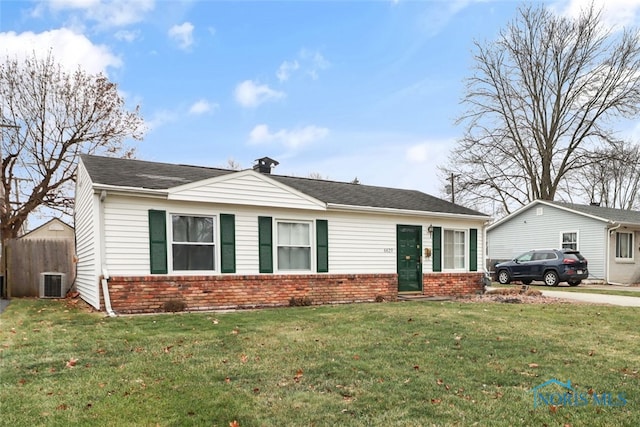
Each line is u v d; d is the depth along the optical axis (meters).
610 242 21.48
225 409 3.67
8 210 20.70
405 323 7.72
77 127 22.09
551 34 26.94
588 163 26.83
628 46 24.92
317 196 12.41
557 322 8.08
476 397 3.99
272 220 11.13
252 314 8.78
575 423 3.44
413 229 13.63
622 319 8.49
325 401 3.87
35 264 13.97
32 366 4.88
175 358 5.23
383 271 12.91
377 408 3.72
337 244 12.16
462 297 13.27
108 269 9.12
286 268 11.40
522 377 4.58
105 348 5.71
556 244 23.64
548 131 27.86
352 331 6.95
